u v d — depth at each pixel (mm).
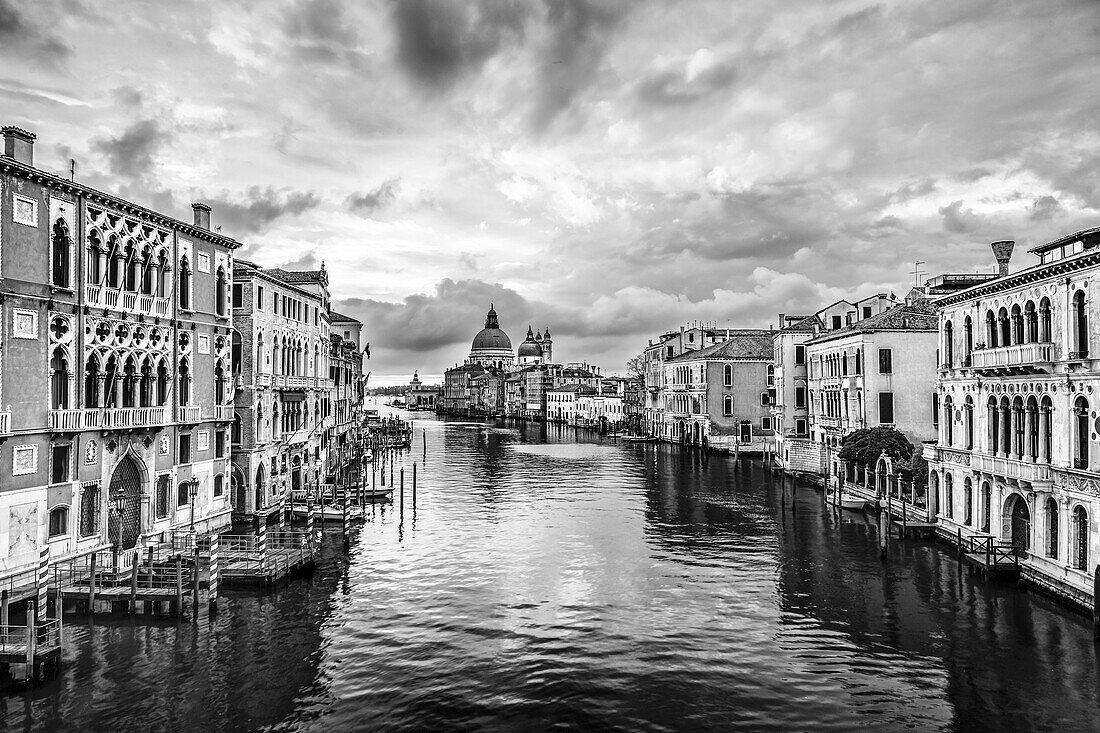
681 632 23953
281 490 42625
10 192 23594
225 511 35938
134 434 28906
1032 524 26609
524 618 25391
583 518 43625
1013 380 27656
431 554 34344
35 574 24109
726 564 32188
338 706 18891
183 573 26859
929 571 29734
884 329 47344
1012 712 18141
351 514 42719
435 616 25547
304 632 23812
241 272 38250
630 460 77875
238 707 18703
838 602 26438
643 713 18641
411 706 18969
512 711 18781
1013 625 23406
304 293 47312
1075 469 23938
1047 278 25625
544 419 182125
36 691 19250
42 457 24531
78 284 26297
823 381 55375
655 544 36312
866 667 20953
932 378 47531
